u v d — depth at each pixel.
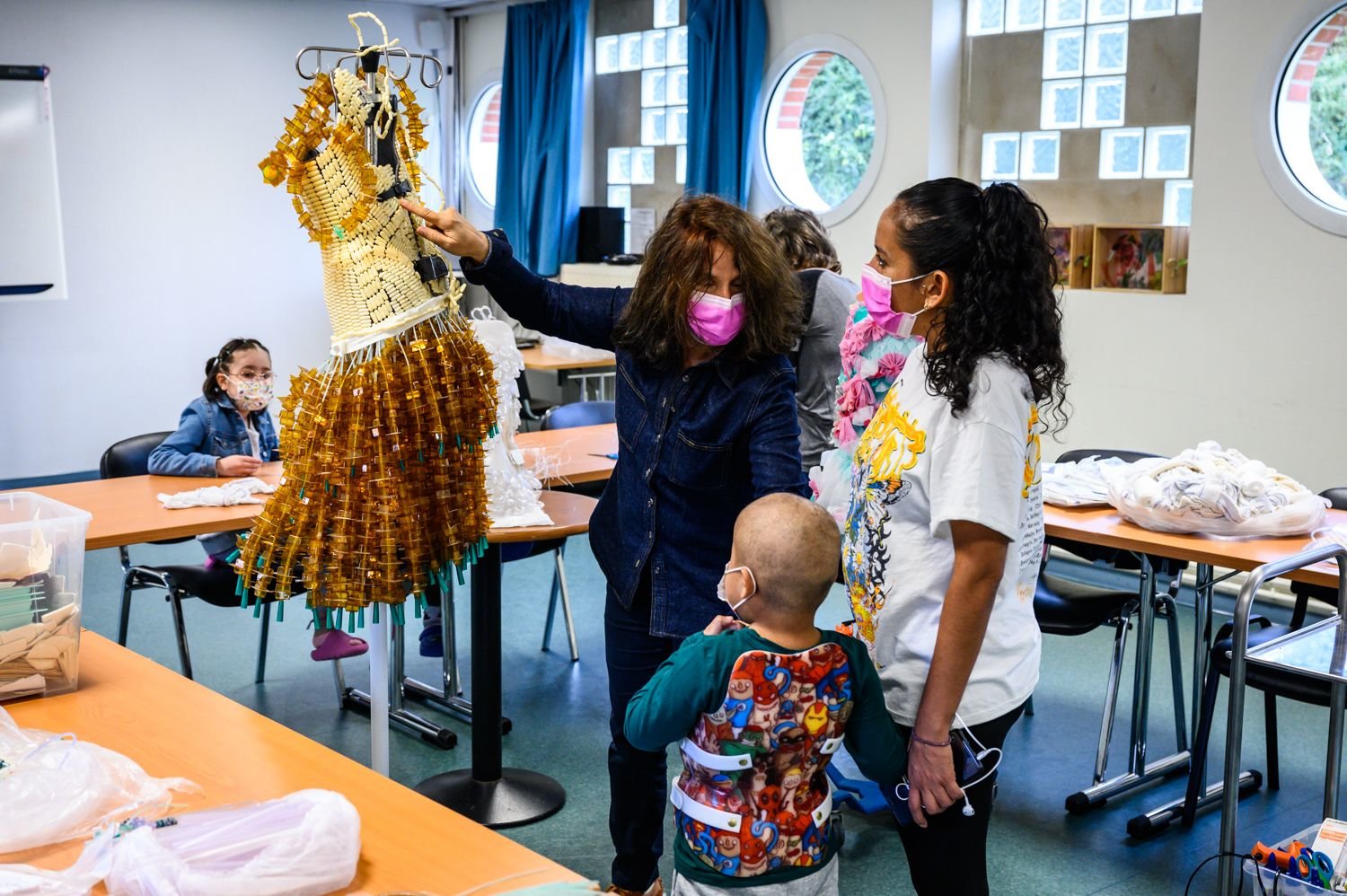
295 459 1.83
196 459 3.71
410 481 1.83
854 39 5.93
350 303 1.79
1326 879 2.09
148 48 7.14
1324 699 2.82
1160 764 3.37
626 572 2.20
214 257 7.54
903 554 1.71
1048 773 3.42
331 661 4.20
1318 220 4.42
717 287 1.97
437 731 3.58
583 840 2.99
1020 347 1.63
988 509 1.60
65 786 1.48
